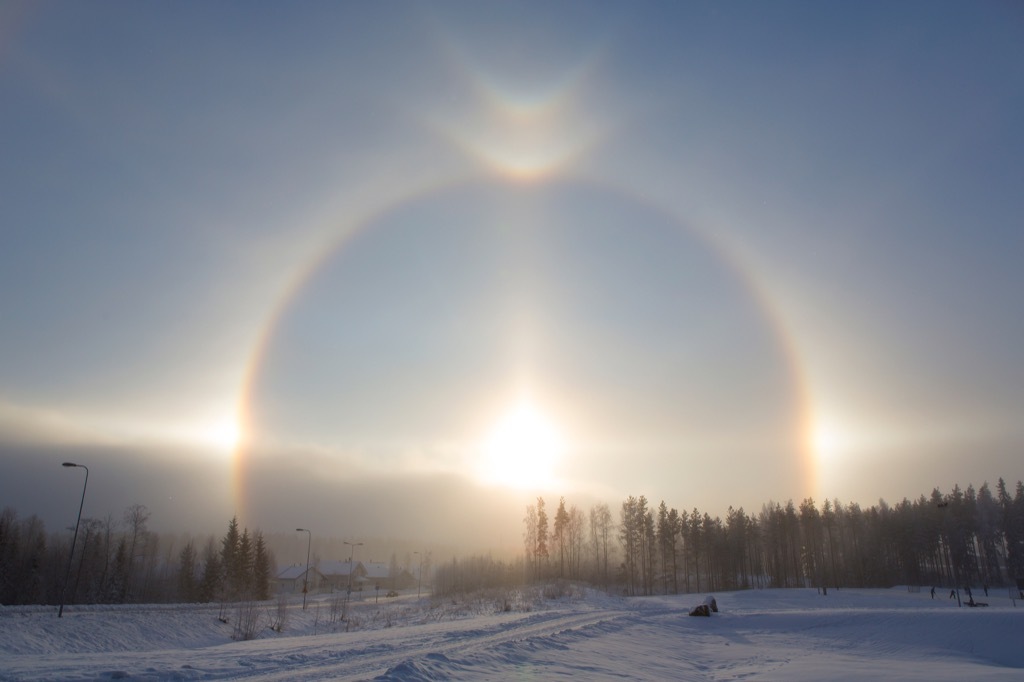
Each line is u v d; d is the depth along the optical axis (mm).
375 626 49562
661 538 115875
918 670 26578
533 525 133875
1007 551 105875
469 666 20078
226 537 92125
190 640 39375
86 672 16594
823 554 119938
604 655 27047
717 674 25469
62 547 94938
